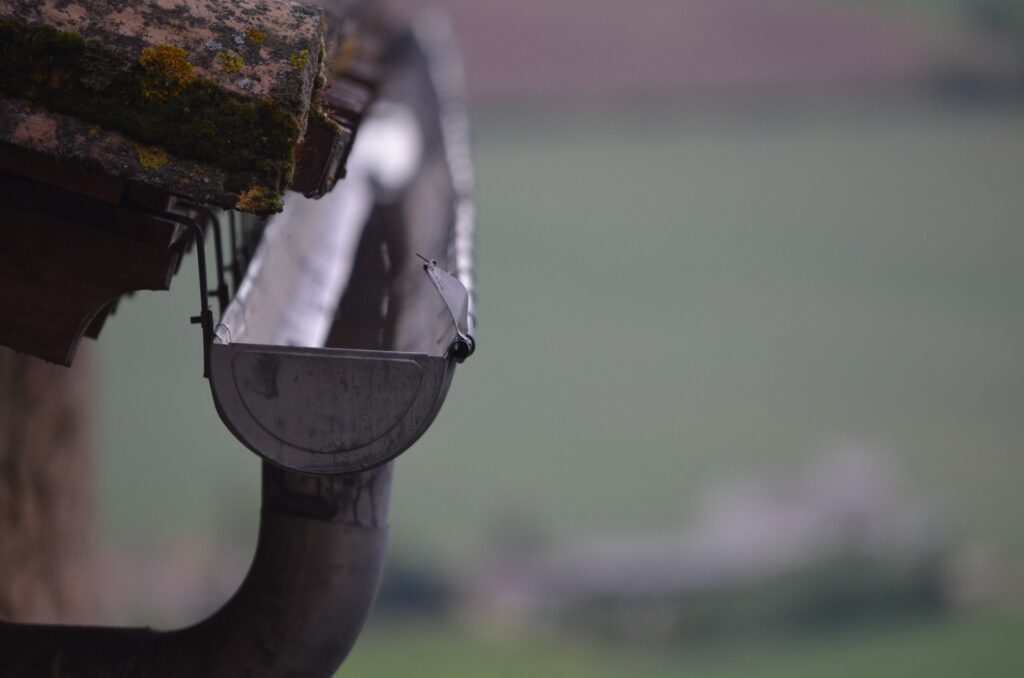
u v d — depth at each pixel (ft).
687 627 432.66
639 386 595.06
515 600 456.04
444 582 462.19
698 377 601.62
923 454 516.32
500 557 483.92
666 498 500.74
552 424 548.72
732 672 414.82
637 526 497.87
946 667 389.19
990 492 490.49
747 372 605.31
